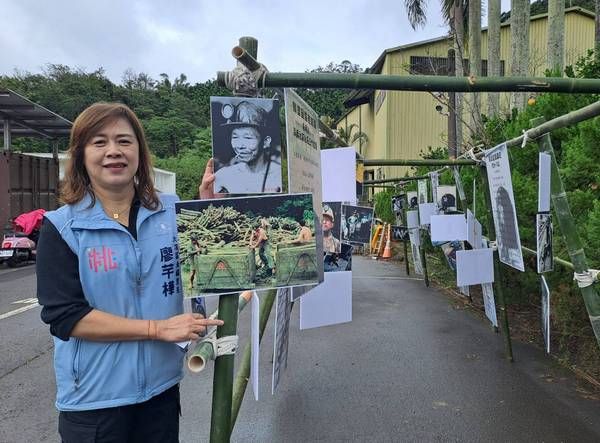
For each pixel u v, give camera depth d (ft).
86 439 5.99
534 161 19.03
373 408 12.81
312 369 15.66
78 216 5.95
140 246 6.21
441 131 75.66
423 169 36.73
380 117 85.61
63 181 6.22
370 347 17.92
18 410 13.05
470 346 17.95
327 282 9.80
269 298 10.78
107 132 6.11
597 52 21.88
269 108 6.38
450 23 52.75
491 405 12.91
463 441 11.10
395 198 38.32
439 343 18.35
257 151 6.31
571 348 17.29
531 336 19.06
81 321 5.72
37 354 17.71
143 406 6.45
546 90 7.32
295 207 5.97
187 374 15.28
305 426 11.89
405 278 34.14
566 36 76.07
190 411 12.82
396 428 11.73
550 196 11.34
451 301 25.93
